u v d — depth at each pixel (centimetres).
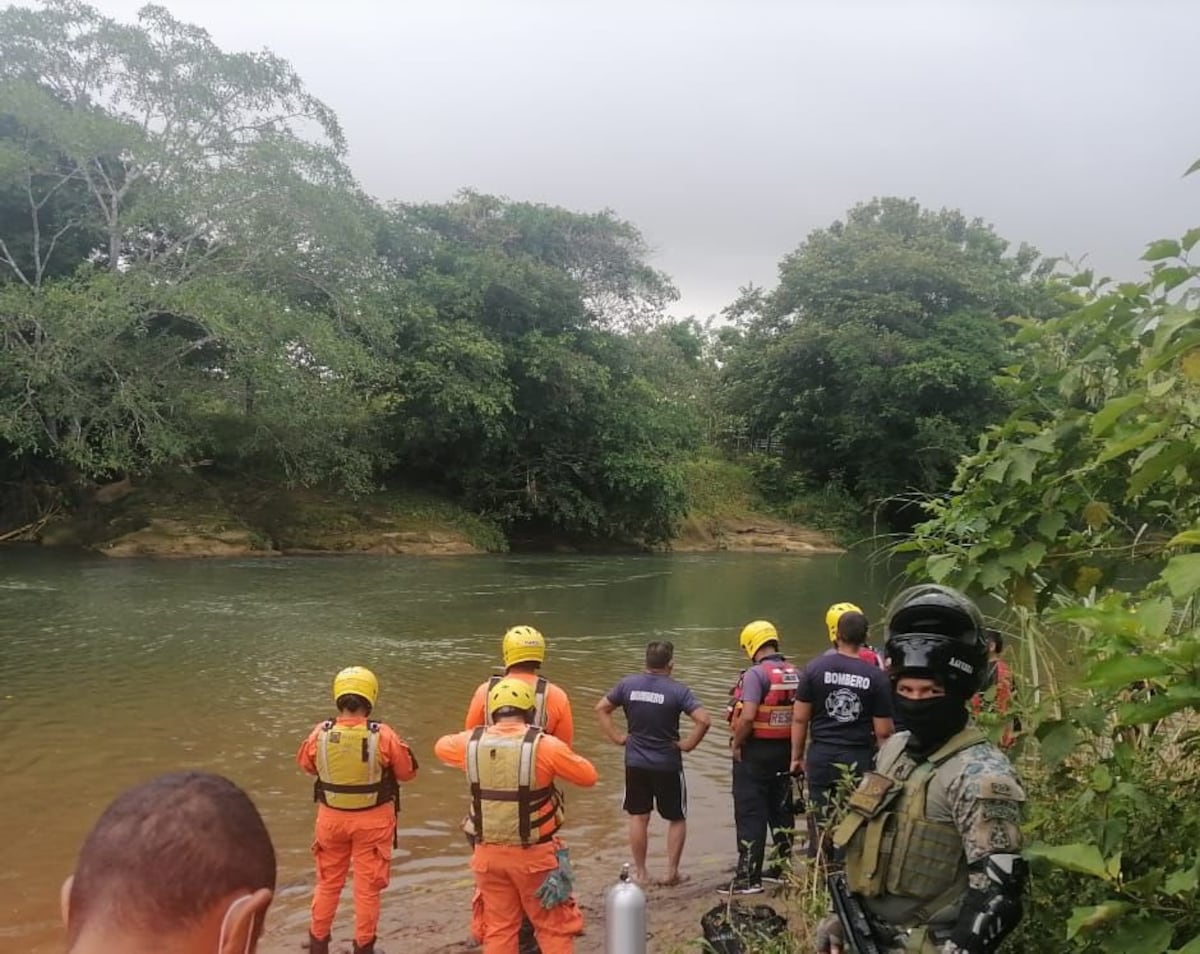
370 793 577
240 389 2947
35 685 1296
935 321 4341
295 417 2895
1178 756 423
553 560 3366
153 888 131
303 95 3019
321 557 3062
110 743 1040
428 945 605
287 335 2823
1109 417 313
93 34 2853
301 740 1066
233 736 1074
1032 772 440
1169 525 402
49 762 973
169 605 1995
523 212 3969
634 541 4003
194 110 2889
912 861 273
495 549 3581
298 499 3350
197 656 1504
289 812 848
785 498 4653
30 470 3130
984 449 409
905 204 5144
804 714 638
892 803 282
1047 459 395
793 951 462
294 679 1365
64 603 1975
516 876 508
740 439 5097
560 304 3762
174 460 3198
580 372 3594
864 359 4181
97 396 2764
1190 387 333
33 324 2653
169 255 2930
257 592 2231
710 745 1113
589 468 3850
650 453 3894
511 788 504
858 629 642
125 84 2881
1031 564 378
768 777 686
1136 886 284
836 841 292
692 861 766
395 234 3681
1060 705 385
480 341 3422
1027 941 339
